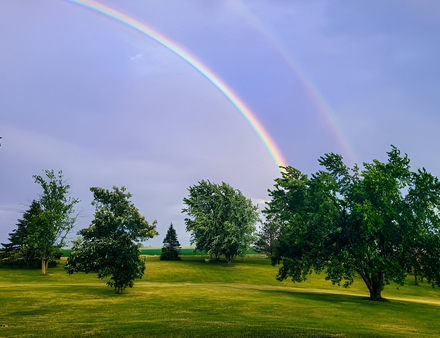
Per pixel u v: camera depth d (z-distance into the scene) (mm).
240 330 16406
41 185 60031
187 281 53594
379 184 33812
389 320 23297
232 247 76812
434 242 32375
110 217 36406
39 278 53000
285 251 40250
